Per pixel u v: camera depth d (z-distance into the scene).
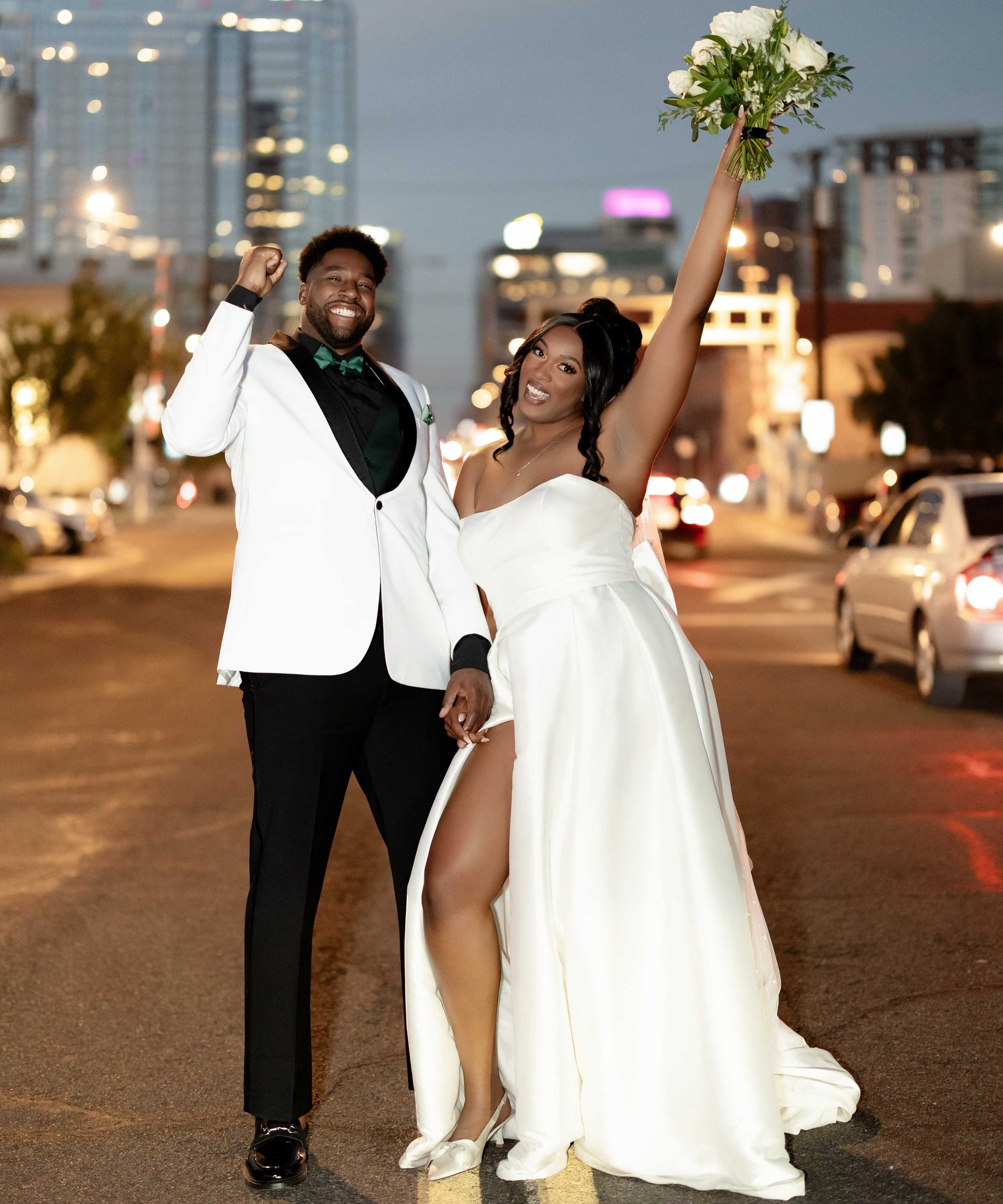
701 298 3.55
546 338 3.69
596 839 3.43
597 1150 3.37
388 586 3.61
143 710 11.21
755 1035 3.32
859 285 151.88
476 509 3.84
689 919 3.37
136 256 71.88
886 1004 4.52
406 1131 3.68
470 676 3.58
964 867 6.17
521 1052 3.37
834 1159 3.44
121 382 38.00
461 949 3.46
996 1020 4.37
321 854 3.57
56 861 6.52
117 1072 4.08
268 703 3.54
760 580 24.30
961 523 10.79
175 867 6.39
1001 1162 3.41
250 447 3.61
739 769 8.43
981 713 10.61
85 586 24.91
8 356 35.88
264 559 3.56
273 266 3.49
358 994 4.75
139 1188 3.35
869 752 8.97
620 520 3.66
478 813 3.50
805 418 38.56
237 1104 3.85
